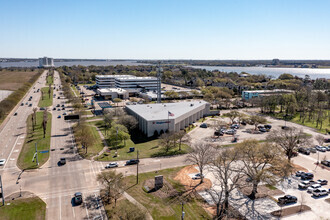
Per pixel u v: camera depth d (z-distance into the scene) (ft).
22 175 247.70
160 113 425.69
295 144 286.05
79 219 181.57
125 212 176.86
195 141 361.10
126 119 393.09
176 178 246.47
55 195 212.64
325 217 186.91
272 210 195.42
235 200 210.18
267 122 484.33
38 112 541.34
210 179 246.47
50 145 331.57
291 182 242.58
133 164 278.46
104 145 337.31
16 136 372.99
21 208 192.95
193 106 490.08
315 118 506.48
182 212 181.47
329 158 304.30
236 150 248.52
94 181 238.07
